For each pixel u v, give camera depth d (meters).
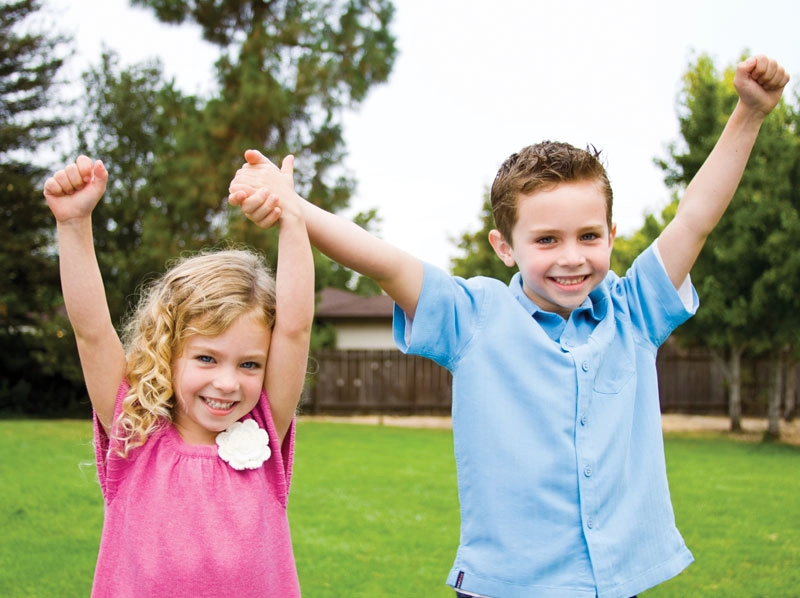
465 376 1.98
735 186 2.13
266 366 1.95
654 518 1.97
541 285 1.97
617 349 2.06
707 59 13.13
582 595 1.81
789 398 16.72
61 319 18.45
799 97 12.49
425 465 8.83
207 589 1.78
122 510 1.86
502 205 2.04
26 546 4.73
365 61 15.03
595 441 1.91
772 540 5.23
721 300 12.59
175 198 14.47
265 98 14.30
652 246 2.19
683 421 16.94
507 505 1.87
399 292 1.96
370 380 19.39
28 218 18.97
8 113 19.48
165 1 14.64
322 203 14.98
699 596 4.02
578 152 1.98
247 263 2.04
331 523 5.60
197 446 1.91
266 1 15.52
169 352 1.89
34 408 19.12
